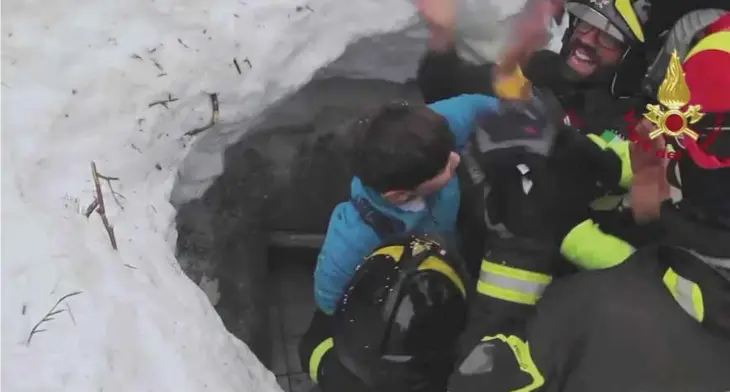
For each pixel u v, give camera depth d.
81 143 1.08
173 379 0.89
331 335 1.23
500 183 0.95
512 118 0.99
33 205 1.00
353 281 1.06
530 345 0.89
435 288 1.01
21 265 0.94
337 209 1.16
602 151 0.91
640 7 0.98
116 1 1.20
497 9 1.25
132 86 1.15
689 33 0.91
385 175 1.01
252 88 1.22
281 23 1.24
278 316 1.72
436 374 1.03
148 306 0.94
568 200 0.91
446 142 1.01
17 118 1.08
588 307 0.86
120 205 1.04
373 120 1.05
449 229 1.16
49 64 1.13
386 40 1.34
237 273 1.49
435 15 1.30
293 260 1.77
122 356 0.89
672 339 0.81
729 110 0.74
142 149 1.11
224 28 1.22
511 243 0.95
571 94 1.04
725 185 0.76
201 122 1.19
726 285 0.79
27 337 0.88
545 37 1.23
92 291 0.93
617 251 0.89
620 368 0.83
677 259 0.81
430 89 1.44
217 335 1.00
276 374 1.61
